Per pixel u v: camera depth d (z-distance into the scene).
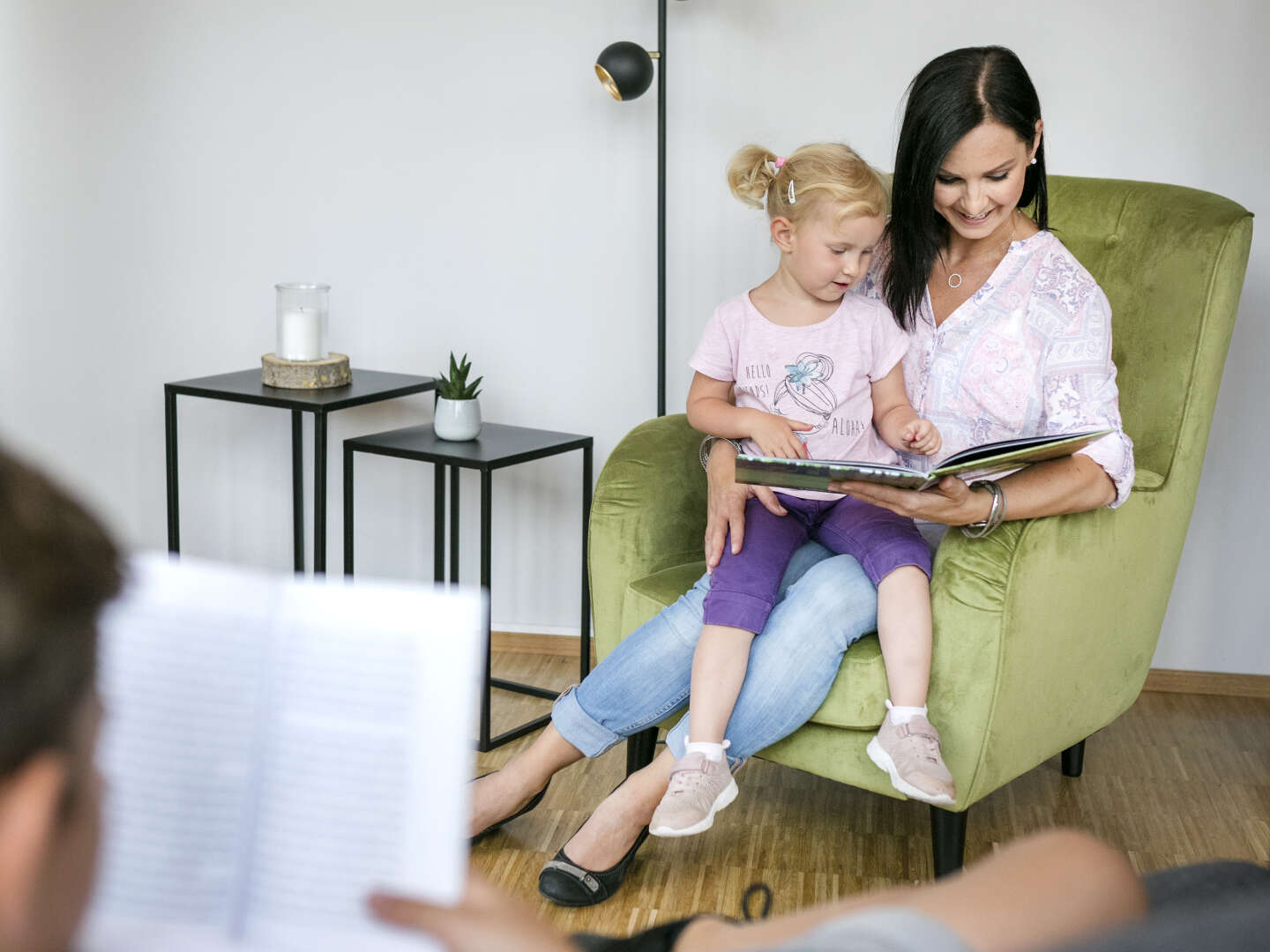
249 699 0.51
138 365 2.89
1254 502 2.57
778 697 1.71
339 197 2.74
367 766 0.51
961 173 1.77
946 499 1.63
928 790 1.60
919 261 1.88
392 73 2.67
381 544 2.89
